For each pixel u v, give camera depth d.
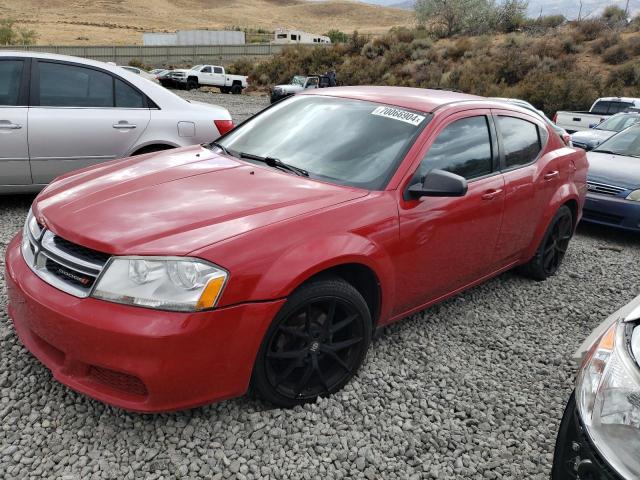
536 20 40.84
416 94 4.00
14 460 2.41
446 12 42.38
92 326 2.35
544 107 26.44
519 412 3.13
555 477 2.13
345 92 4.07
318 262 2.66
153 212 2.70
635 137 7.93
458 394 3.23
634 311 2.27
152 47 47.88
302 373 2.87
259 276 2.50
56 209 2.81
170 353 2.34
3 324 3.39
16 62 5.27
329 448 2.66
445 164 3.52
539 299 4.70
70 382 2.53
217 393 2.53
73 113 5.44
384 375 3.29
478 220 3.74
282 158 3.49
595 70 29.09
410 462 2.65
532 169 4.38
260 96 34.56
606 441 1.92
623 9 36.81
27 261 2.77
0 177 5.25
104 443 2.55
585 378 2.14
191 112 6.00
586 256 6.09
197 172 3.26
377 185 3.17
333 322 2.95
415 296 3.49
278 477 2.46
